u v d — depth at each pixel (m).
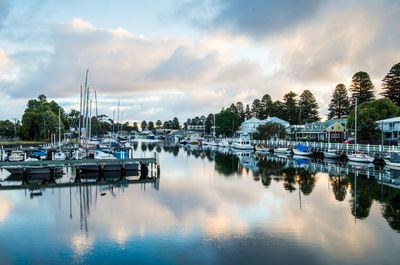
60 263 12.19
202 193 24.55
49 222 17.09
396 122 57.66
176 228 16.09
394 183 29.08
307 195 23.88
